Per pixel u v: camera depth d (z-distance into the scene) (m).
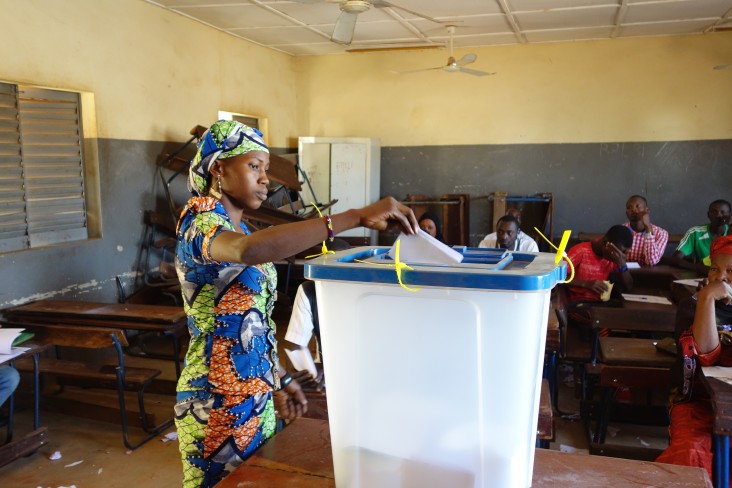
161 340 5.07
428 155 7.21
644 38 6.40
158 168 5.15
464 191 7.15
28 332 3.26
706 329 2.28
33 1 3.85
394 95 7.26
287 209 6.17
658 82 6.43
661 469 1.14
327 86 7.50
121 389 3.15
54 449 3.16
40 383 4.01
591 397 3.49
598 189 6.74
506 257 1.05
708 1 4.94
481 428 0.89
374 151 7.07
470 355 0.87
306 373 2.24
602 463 1.17
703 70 6.29
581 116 6.69
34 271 3.93
